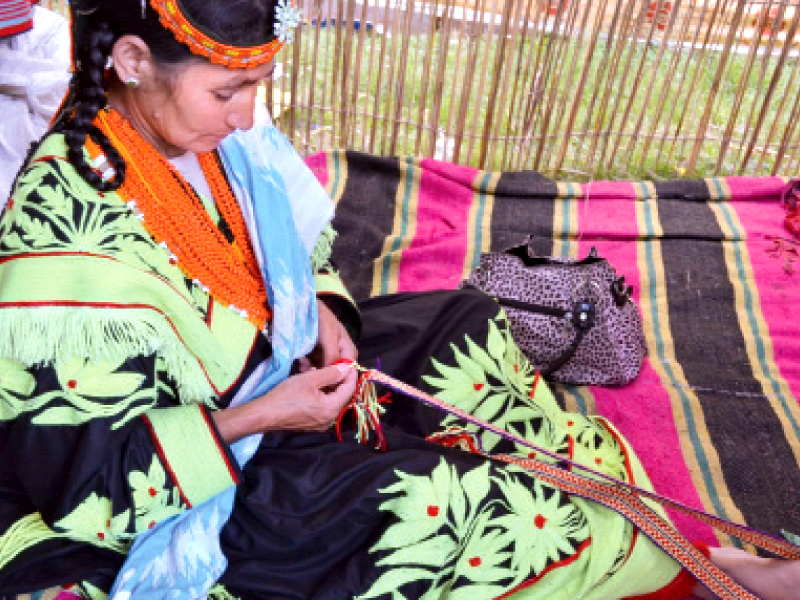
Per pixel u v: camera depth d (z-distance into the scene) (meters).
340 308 1.71
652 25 2.99
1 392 1.20
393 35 3.00
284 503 1.39
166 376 1.31
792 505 1.94
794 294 2.58
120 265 1.18
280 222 1.42
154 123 1.23
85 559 1.36
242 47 1.13
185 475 1.27
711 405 2.19
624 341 2.20
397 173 2.96
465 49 3.69
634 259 2.70
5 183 2.27
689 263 2.69
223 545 1.42
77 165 1.18
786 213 2.93
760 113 3.15
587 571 1.45
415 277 2.59
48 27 2.70
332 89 3.15
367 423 1.55
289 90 3.41
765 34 3.76
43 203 1.16
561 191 2.95
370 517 1.39
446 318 1.79
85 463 1.21
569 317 2.15
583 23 2.96
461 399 1.68
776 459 2.05
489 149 3.20
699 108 3.48
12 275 1.15
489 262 2.24
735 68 3.76
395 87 3.27
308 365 1.60
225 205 1.39
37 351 1.14
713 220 2.88
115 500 1.24
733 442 2.09
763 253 2.73
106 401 1.20
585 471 1.58
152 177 1.24
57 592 1.63
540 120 3.19
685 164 3.37
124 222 1.21
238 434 1.32
